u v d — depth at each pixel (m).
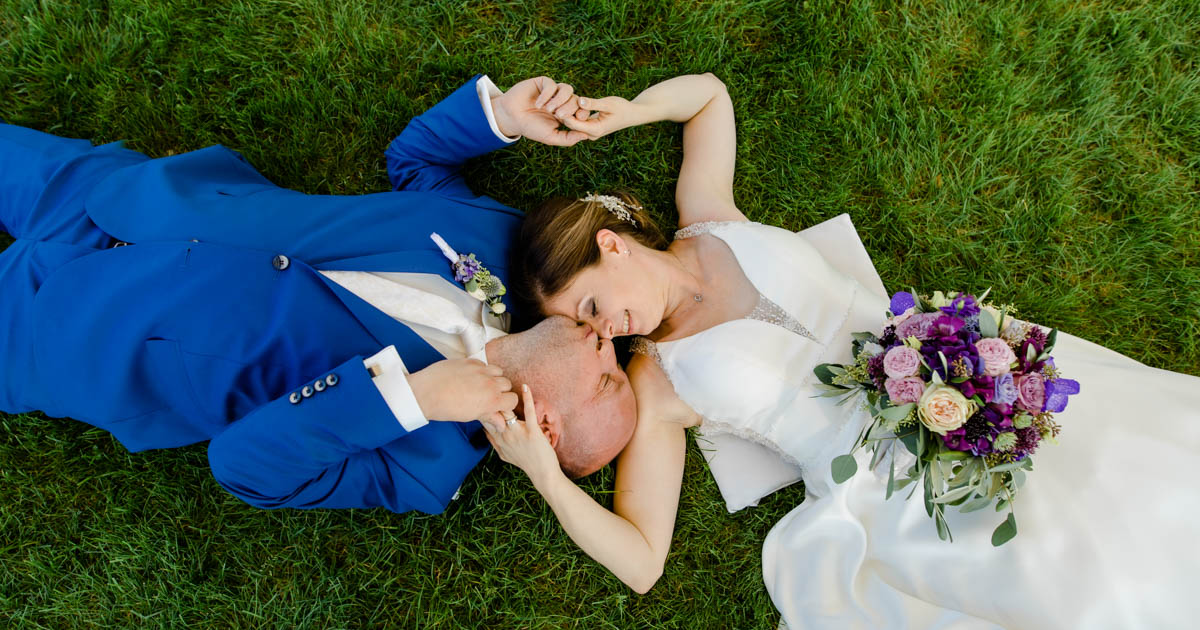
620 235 2.07
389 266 1.92
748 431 2.22
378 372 1.76
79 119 2.65
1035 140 2.73
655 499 2.18
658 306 2.04
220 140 2.68
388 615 2.51
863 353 1.95
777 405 2.10
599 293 1.96
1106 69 2.74
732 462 2.50
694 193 2.43
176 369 1.89
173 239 1.91
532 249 1.99
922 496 2.14
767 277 2.09
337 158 2.69
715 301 2.14
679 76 2.61
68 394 1.95
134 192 2.01
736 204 2.72
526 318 2.12
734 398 2.08
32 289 1.98
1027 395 1.73
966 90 2.74
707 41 2.73
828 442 2.15
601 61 2.74
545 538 2.51
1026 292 2.67
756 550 2.57
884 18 2.75
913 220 2.71
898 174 2.73
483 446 2.11
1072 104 2.73
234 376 1.88
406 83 2.71
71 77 2.62
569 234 1.96
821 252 2.59
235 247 1.88
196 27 2.66
